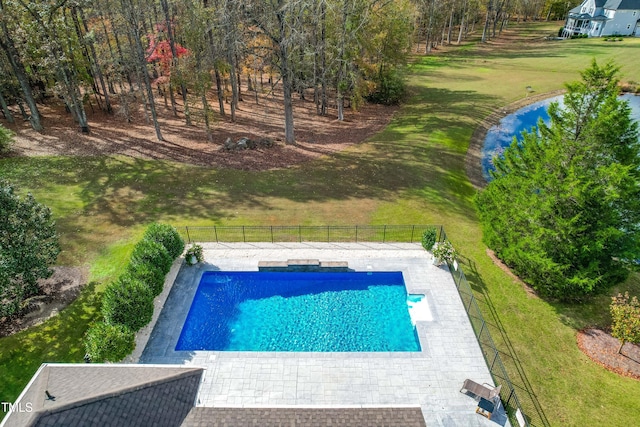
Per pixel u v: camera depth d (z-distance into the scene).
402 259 21.69
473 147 37.47
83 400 9.26
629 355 16.31
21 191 26.53
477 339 16.83
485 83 56.25
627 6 80.88
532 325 17.73
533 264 18.38
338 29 38.94
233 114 41.12
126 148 33.62
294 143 36.00
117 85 52.53
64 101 38.38
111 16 40.03
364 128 41.31
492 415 13.73
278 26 32.53
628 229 17.64
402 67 54.53
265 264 20.62
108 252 21.55
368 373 15.29
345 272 20.75
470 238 23.64
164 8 34.09
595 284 17.77
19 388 14.45
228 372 15.31
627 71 55.50
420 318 18.22
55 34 31.16
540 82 54.78
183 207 25.73
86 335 16.20
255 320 18.50
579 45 75.50
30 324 17.06
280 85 56.94
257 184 28.72
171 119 41.59
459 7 87.00
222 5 32.94
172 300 18.98
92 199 26.27
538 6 107.69
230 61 38.44
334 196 27.45
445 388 14.71
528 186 19.50
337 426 11.03
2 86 38.31
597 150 17.56
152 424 9.91
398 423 11.19
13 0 30.42
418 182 29.59
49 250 17.39
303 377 15.11
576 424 13.69
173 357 15.91
